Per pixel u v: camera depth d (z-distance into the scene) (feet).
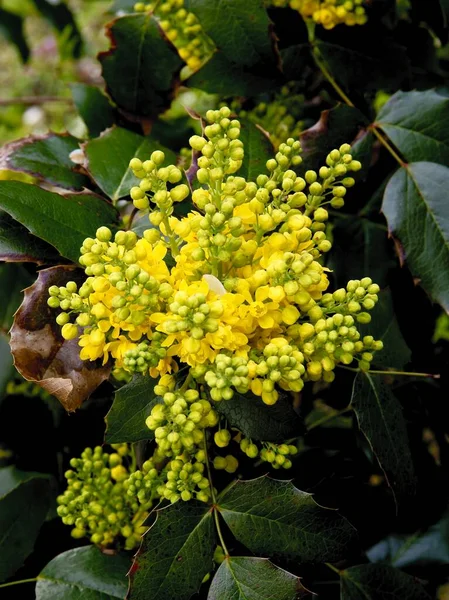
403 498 1.05
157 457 1.03
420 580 1.26
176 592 0.90
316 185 0.91
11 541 1.14
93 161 1.07
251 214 0.86
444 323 1.72
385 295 1.18
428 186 1.10
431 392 1.29
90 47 3.05
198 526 0.93
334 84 1.27
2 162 1.08
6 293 1.39
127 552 1.14
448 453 1.33
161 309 0.86
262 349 0.86
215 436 0.92
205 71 1.20
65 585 1.07
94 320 0.85
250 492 0.94
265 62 1.15
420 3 1.37
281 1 1.26
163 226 0.86
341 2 1.21
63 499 1.09
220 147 0.84
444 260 1.07
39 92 3.37
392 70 1.26
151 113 1.29
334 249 1.28
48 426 1.34
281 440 0.91
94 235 0.97
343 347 0.85
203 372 0.83
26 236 0.96
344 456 1.20
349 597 1.13
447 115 1.12
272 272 0.82
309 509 0.93
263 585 0.92
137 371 0.84
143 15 1.21
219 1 1.10
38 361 0.89
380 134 1.15
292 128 1.37
